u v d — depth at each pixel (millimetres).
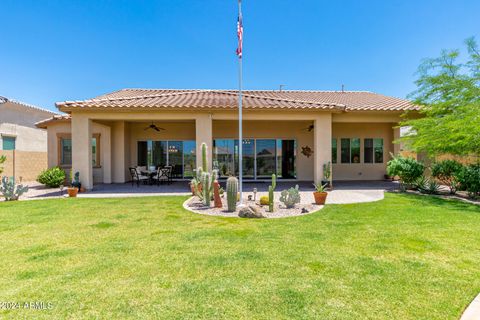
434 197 11883
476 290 3854
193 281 4117
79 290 3838
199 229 6938
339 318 3207
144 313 3303
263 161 19469
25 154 20812
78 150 14094
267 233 6578
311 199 11719
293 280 4152
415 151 14344
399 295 3715
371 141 19844
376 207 9680
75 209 9391
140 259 4953
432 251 5344
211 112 14398
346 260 4910
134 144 19281
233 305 3475
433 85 13797
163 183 17641
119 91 21766
